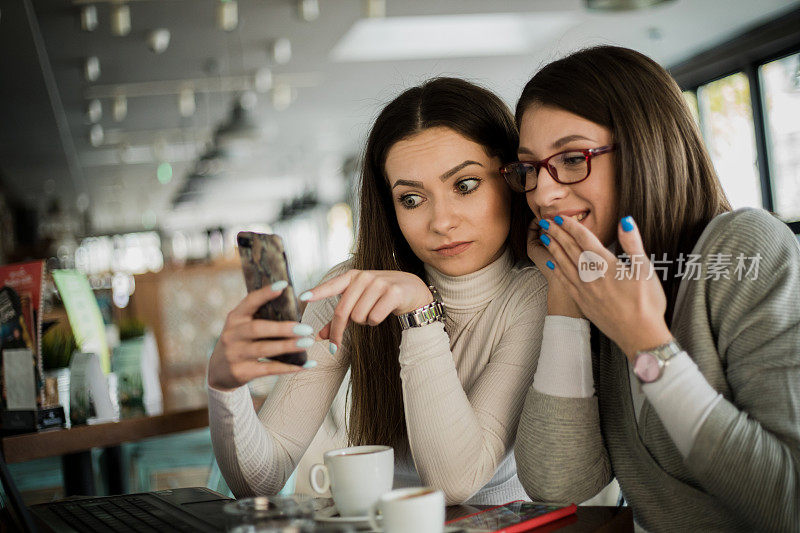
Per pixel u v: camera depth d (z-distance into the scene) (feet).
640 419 3.58
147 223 64.13
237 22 18.17
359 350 4.46
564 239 3.51
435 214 4.22
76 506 3.95
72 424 6.68
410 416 3.82
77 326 7.87
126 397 7.79
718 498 3.19
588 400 3.71
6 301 6.38
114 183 40.70
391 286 3.70
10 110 20.68
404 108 4.25
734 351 3.29
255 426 3.98
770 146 19.10
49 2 15.90
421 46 21.86
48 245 33.63
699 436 3.04
